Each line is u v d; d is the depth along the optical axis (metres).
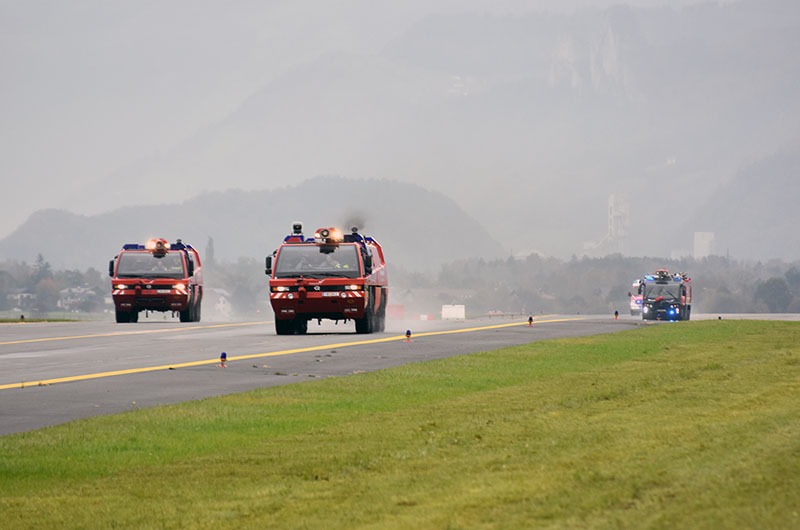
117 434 46.19
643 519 27.53
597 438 41.16
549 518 28.22
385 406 54.53
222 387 63.88
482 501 30.72
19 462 40.34
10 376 70.88
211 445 43.56
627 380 64.19
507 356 83.88
